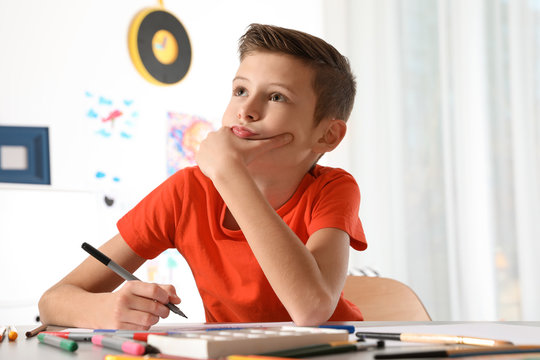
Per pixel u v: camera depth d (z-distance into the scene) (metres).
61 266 2.24
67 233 2.27
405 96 3.01
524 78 2.70
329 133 1.02
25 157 2.19
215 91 2.83
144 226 0.99
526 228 2.66
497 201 2.75
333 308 0.73
